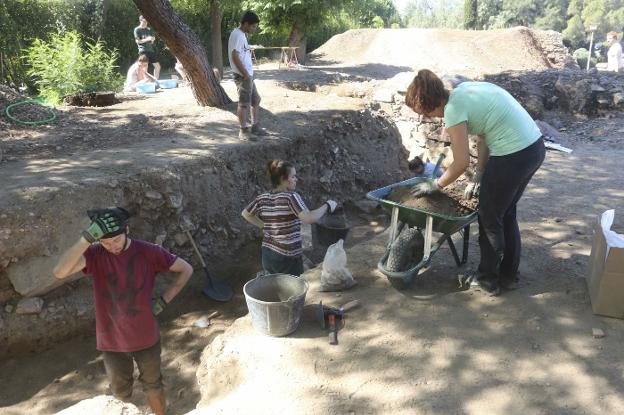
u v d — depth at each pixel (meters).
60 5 19.56
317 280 4.68
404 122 10.06
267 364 3.49
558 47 25.50
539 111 11.88
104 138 7.81
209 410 3.10
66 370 4.86
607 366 3.36
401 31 28.58
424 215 4.12
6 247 5.03
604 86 12.19
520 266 4.69
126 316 3.27
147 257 3.31
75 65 12.34
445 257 4.94
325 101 10.33
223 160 7.03
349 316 4.03
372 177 9.09
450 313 4.01
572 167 8.30
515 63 23.33
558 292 4.24
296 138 8.14
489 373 3.33
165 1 8.99
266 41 26.23
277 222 4.65
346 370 3.41
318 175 8.32
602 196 6.75
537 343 3.61
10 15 17.77
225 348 3.79
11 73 16.81
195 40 9.58
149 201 6.09
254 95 7.85
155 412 3.76
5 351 4.94
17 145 7.34
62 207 5.43
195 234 6.46
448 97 3.71
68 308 5.27
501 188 3.71
